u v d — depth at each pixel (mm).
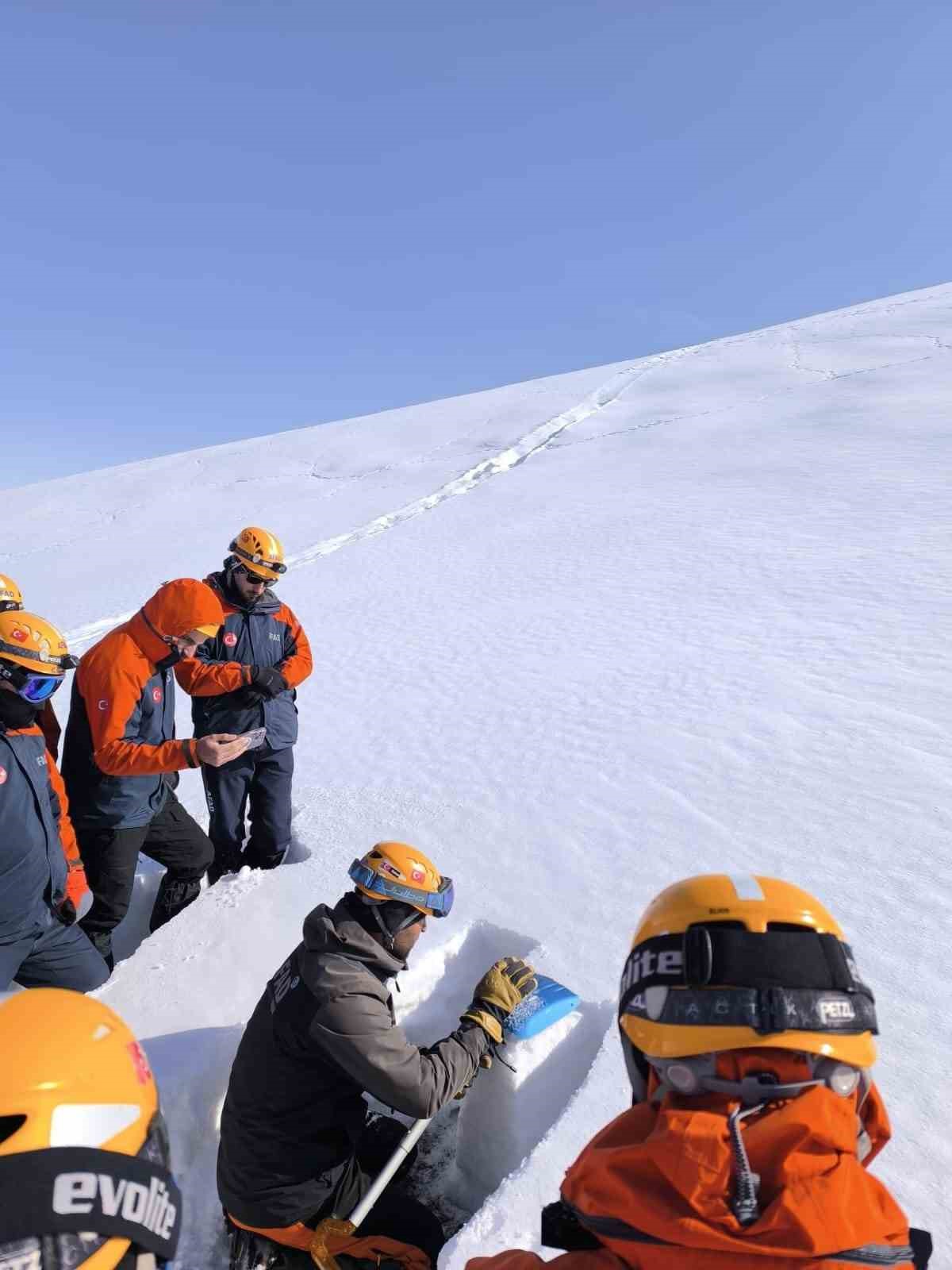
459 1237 2135
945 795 4121
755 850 3842
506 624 10156
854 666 6309
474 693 7445
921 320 41125
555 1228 1145
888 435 20016
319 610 13289
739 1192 898
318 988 2314
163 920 4422
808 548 11070
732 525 13570
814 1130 918
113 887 4039
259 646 4637
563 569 12922
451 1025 3223
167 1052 2980
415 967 3225
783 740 5070
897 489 14086
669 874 3717
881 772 4465
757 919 997
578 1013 2869
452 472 28750
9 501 37312
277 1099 2340
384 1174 2445
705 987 962
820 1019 938
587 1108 2451
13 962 3244
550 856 4023
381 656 9672
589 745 5523
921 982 2820
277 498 29906
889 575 9086
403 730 6668
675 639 8016
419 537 18375
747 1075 955
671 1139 940
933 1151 2164
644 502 17312
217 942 3650
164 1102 2799
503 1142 2736
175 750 3709
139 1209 787
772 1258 888
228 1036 3004
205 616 3871
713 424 27234
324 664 9750
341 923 2393
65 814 3555
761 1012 930
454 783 5223
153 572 21609
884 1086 2396
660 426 28531
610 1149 1015
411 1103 2354
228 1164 2393
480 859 4105
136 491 35188
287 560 19406
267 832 4648
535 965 3152
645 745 5344
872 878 3496
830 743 4914
